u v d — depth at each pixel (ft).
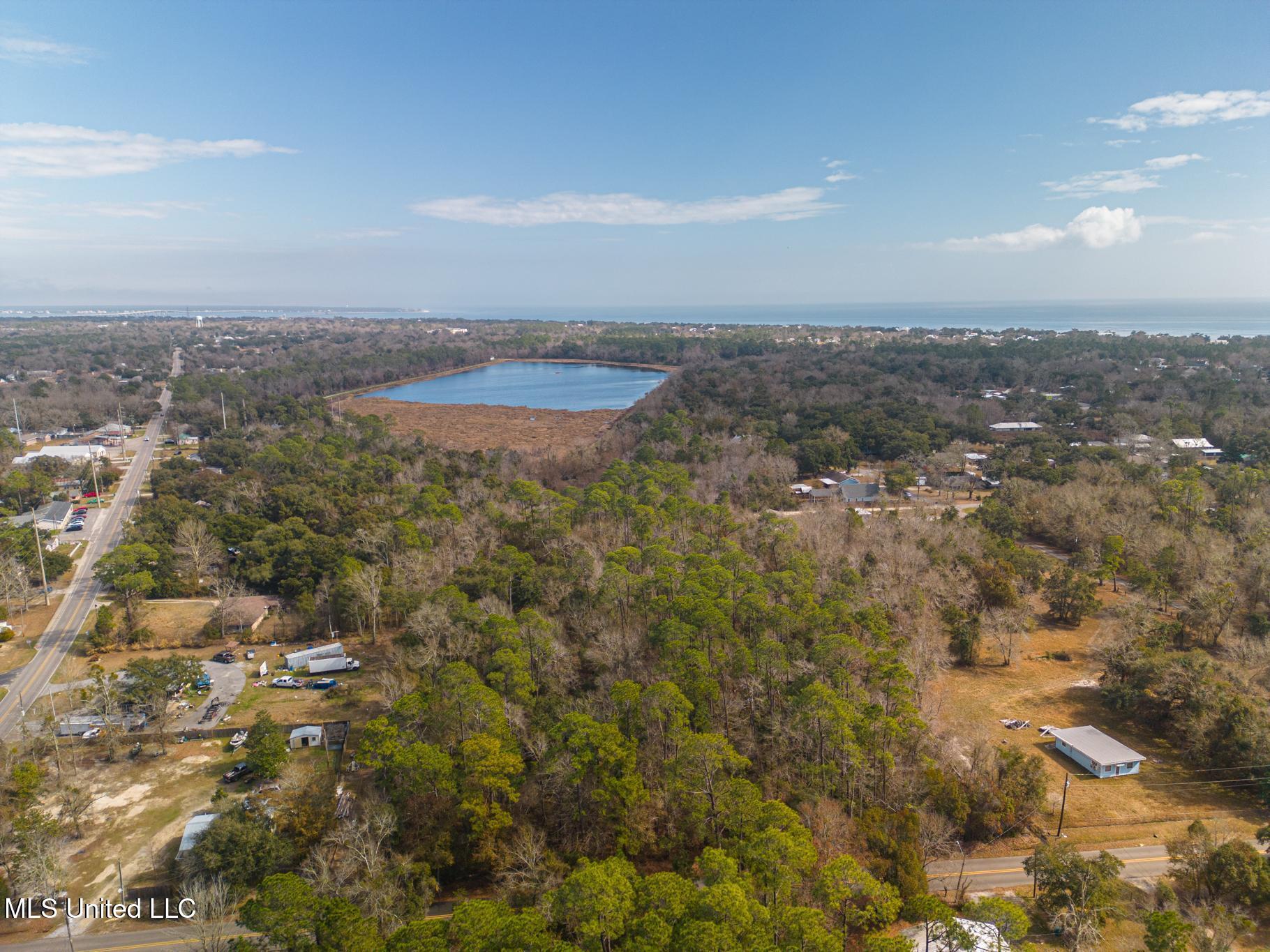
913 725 233.14
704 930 144.56
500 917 156.25
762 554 403.34
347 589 355.56
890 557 386.32
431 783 213.05
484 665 289.12
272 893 165.58
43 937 190.90
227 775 253.24
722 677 267.18
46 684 309.63
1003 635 342.64
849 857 171.73
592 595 339.36
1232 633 340.18
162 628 360.28
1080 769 262.88
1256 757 246.88
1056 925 189.88
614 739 218.18
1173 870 206.59
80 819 232.32
